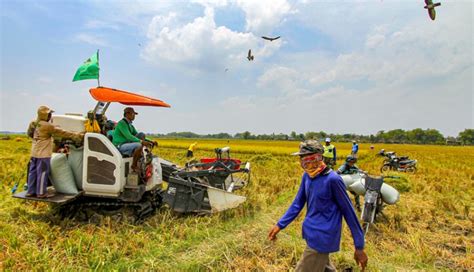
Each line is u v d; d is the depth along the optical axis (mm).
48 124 5234
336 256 4293
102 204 5703
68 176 5582
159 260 4180
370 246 4832
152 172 6039
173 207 5914
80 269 3881
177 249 4523
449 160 26391
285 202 7574
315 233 2588
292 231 5242
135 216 5680
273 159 16594
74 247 4332
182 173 6359
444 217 6520
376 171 15242
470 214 6816
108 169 5504
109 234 4910
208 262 4148
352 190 6480
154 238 4914
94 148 5527
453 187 10023
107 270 3859
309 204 2701
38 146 5211
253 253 4422
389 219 6223
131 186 5629
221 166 6656
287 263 4137
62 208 5895
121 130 5824
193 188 5910
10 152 19828
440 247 4984
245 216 6090
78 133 5633
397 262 4348
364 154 27875
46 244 4531
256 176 11086
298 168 14023
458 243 5152
